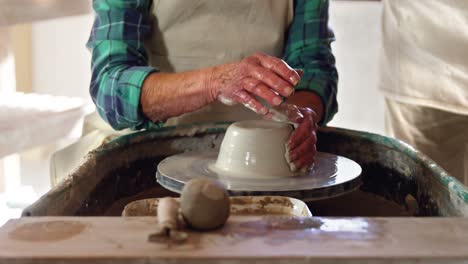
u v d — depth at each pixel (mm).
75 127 1759
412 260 621
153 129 1239
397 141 1206
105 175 1086
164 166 1077
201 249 630
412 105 1827
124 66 1248
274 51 1411
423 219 730
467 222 716
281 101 1022
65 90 2945
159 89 1179
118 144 1147
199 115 1397
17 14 1532
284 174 1035
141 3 1314
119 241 650
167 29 1358
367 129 2678
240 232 680
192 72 1164
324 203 1172
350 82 2639
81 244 642
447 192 953
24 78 2842
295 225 704
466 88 1619
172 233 652
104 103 1246
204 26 1349
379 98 2623
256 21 1369
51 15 1637
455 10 1595
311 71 1420
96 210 1031
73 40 2865
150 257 611
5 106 1653
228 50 1366
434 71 1701
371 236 672
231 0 1331
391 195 1209
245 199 894
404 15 1762
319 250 632
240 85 1056
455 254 626
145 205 875
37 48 2873
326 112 1378
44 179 2686
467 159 1805
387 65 1876
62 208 883
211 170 1059
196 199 675
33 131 1574
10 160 2205
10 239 655
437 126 1801
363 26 2555
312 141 1078
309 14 1453
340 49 2609
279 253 622
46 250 625
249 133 1042
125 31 1284
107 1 1300
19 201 2125
